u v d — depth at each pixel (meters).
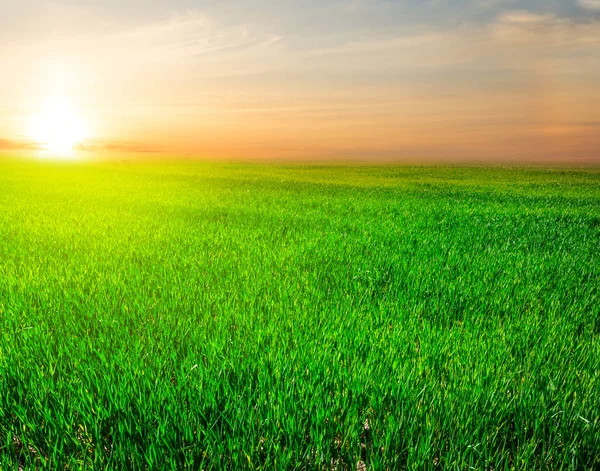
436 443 2.63
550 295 5.86
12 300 4.98
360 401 3.03
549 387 3.25
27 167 52.38
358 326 4.52
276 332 4.21
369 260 7.55
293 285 5.93
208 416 2.90
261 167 66.00
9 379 3.26
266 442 2.61
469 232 10.88
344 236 9.98
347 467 2.53
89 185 25.17
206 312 4.80
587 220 13.65
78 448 2.60
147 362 3.58
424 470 2.43
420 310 5.10
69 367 3.49
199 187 24.92
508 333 4.39
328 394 3.11
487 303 5.41
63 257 7.60
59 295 5.26
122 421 2.81
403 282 6.38
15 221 11.30
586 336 4.49
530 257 8.06
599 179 41.00
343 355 3.81
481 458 2.52
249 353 3.74
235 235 9.85
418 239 9.73
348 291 5.96
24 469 2.39
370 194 21.59
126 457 2.49
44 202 15.98
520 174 49.16
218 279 6.29
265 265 7.11
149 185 26.00
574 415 2.92
